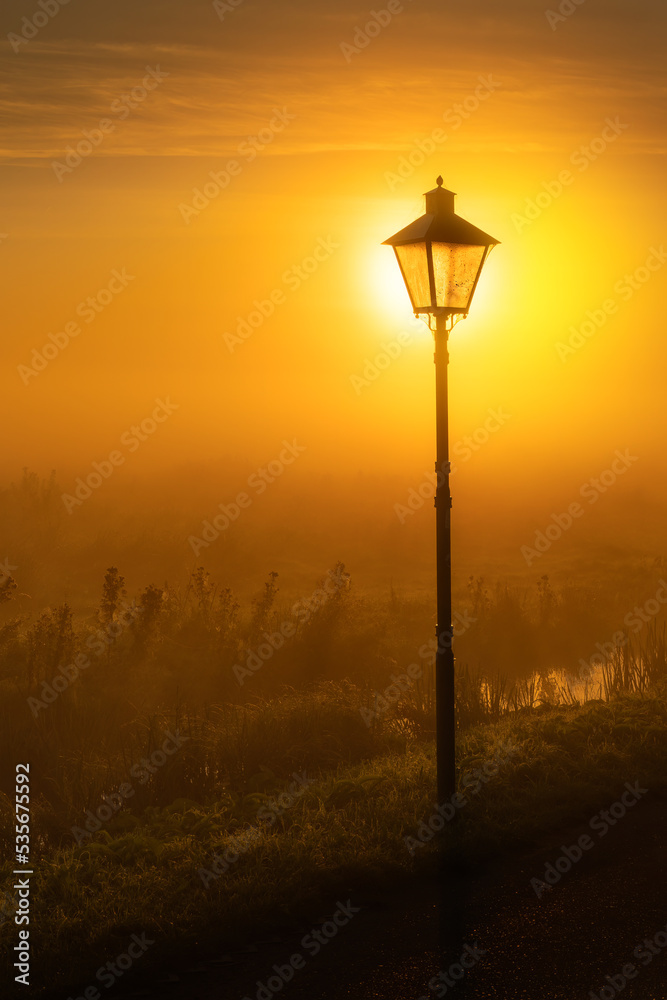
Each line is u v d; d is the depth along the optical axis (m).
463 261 7.02
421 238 6.90
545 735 9.60
